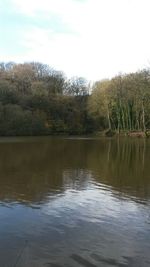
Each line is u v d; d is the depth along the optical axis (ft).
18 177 102.78
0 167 120.98
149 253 48.75
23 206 70.79
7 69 454.81
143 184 95.35
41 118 367.45
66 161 140.56
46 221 61.21
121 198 79.05
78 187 90.43
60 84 448.24
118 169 121.19
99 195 81.82
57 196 80.12
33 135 360.69
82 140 286.46
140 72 354.54
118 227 58.70
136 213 67.15
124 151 188.14
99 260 46.29
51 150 184.85
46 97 390.83
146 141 279.69
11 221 60.90
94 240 52.80
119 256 47.60
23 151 176.04
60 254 47.70
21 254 47.37
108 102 374.22
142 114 355.36
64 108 397.19
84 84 454.81
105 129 391.04
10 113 348.18
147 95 344.49
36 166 124.77
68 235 54.65
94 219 62.80
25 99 378.12
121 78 377.30
